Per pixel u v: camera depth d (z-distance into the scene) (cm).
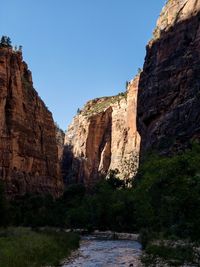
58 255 3828
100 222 9556
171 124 10188
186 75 10369
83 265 3362
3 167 13588
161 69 11425
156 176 3459
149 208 6234
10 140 14175
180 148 9175
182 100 10269
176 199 2781
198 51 10212
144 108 11881
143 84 12388
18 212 10488
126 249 4916
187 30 10869
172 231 5025
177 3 11875
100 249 4931
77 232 8644
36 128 16838
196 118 9244
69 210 11412
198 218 2742
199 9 10656
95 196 11206
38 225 9819
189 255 3306
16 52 16375
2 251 3191
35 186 15525
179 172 2988
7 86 14688
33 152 16025
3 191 8206
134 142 19725
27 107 16288
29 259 3158
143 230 6344
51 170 17725
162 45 11731
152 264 3194
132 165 17150
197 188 2675
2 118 13925
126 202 9269
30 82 17888
